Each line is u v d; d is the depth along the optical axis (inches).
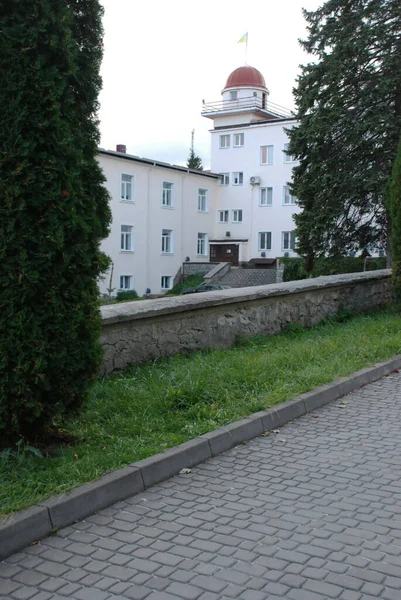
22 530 138.4
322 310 456.1
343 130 729.0
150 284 1608.0
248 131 1777.8
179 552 136.2
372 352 339.0
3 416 168.1
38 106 166.2
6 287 164.1
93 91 193.8
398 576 125.3
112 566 130.5
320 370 290.2
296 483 176.6
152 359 298.7
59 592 121.1
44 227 169.2
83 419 207.9
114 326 276.4
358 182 708.7
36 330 169.3
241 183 1807.3
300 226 783.1
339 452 203.5
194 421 213.2
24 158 163.8
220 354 315.3
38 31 167.3
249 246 1792.6
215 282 1612.9
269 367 284.5
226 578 125.3
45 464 166.2
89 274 186.4
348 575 125.6
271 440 216.1
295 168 786.8
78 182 178.4
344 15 711.7
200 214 1781.5
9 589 122.3
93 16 193.2
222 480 178.7
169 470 181.2
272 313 394.0
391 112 696.4
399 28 698.2
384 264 952.3
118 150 1694.1
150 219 1598.2
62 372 179.9
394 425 234.4
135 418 211.2
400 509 158.1
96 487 157.5
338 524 149.4
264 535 143.9
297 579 124.4
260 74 2128.4
